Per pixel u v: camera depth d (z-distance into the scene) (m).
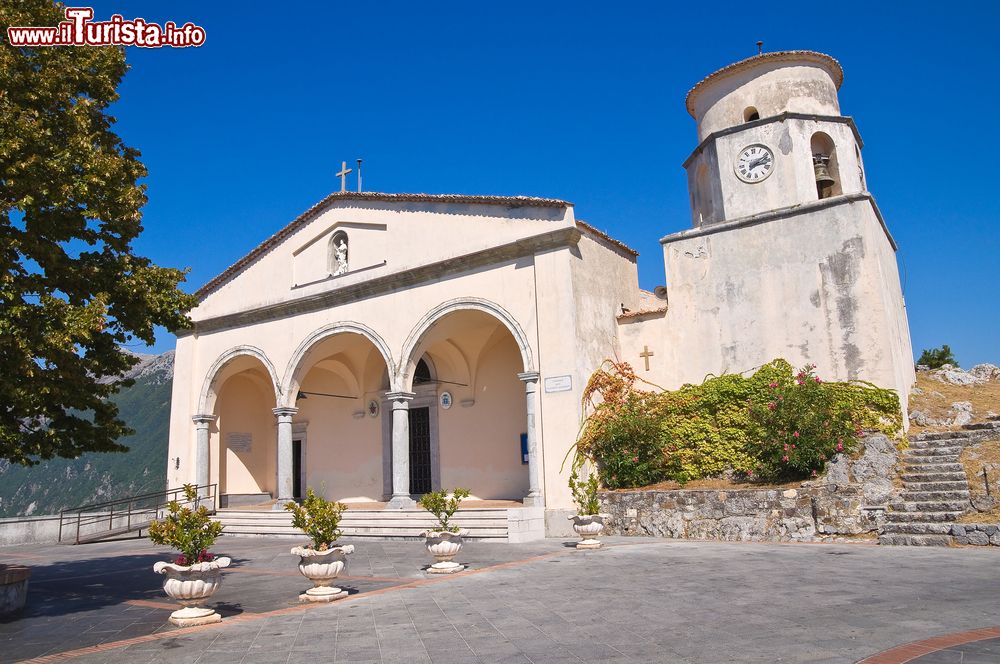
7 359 8.66
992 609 6.83
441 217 19.00
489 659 5.91
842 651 5.59
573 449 15.73
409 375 18.88
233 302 23.33
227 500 23.81
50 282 9.62
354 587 10.03
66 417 10.19
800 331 15.91
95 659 6.61
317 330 20.89
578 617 7.28
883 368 14.85
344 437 24.55
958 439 13.59
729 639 6.11
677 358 17.33
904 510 12.02
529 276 17.11
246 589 10.30
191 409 23.42
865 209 15.55
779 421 14.06
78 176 9.51
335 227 21.27
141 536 20.34
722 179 17.59
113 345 10.57
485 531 15.05
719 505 13.58
